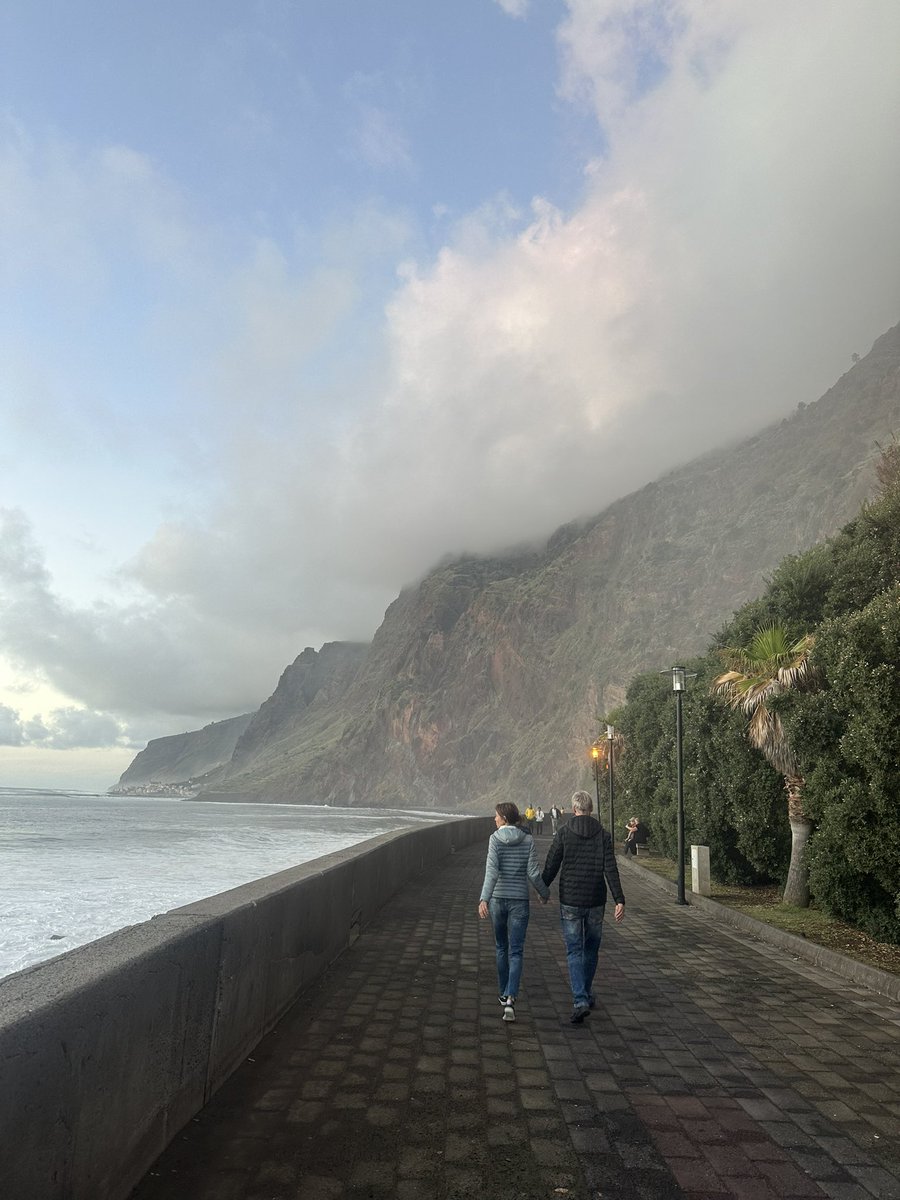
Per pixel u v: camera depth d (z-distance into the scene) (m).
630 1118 4.15
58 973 2.98
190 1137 3.77
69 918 17.27
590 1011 6.41
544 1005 6.63
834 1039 5.69
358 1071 4.79
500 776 188.50
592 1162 3.63
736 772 15.31
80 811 126.69
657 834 22.95
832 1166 3.63
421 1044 5.38
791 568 17.95
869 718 9.43
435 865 19.92
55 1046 2.55
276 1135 3.83
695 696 18.48
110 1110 2.99
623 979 7.78
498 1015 6.21
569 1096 4.46
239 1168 3.48
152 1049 3.46
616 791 36.31
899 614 9.66
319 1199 3.23
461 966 8.05
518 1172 3.52
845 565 16.00
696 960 8.84
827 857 10.36
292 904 6.33
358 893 9.70
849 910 10.20
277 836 62.97
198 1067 4.09
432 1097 4.39
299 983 6.61
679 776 14.71
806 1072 4.94
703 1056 5.24
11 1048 2.30
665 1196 3.33
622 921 12.02
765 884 16.78
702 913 13.04
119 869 29.89
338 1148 3.71
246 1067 4.80
